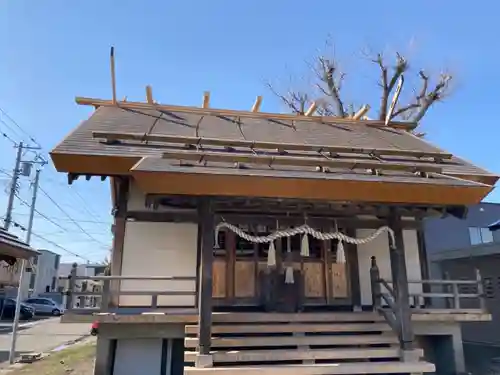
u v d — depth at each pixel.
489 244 12.94
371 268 7.78
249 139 8.12
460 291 14.04
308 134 9.30
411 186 6.19
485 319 7.55
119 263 7.35
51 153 6.27
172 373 7.04
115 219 7.43
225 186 5.79
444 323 7.90
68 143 6.80
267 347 6.50
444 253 14.82
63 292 6.66
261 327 6.64
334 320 7.15
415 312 7.42
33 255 8.40
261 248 8.08
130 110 9.66
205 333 5.87
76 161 6.40
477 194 6.36
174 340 7.21
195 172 5.63
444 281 7.70
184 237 7.74
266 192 5.91
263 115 10.65
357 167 6.61
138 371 7.00
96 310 6.79
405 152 7.90
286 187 5.94
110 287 7.20
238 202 6.40
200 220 6.20
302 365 5.82
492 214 21.34
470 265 14.02
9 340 17.03
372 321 7.24
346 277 8.28
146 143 7.29
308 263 8.23
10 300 26.48
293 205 6.81
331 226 7.23
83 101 9.74
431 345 8.29
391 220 7.00
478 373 8.69
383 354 6.34
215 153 6.32
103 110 9.38
